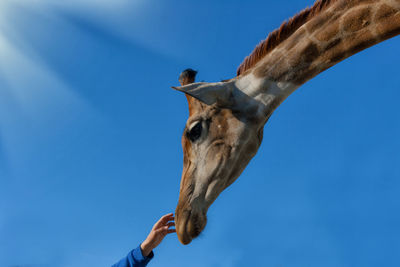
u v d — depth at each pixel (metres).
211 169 3.16
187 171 3.27
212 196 3.16
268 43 3.25
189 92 2.99
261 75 3.18
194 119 3.24
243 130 3.14
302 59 3.07
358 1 2.86
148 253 3.06
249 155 3.22
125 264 2.96
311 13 3.13
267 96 3.17
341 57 3.00
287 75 3.12
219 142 3.17
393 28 2.75
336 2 2.97
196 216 3.13
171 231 3.20
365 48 2.94
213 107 3.22
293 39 3.13
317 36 3.02
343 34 2.93
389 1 2.71
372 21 2.80
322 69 3.09
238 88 3.22
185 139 3.31
